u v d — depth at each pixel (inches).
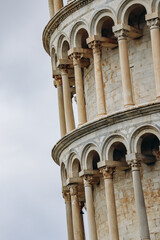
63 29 2962.6
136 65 2827.3
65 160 2925.7
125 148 2790.4
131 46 2847.0
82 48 2913.4
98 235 2910.9
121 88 2859.3
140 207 2640.3
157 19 2704.2
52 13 3166.8
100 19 2837.1
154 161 2738.7
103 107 2787.9
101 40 2839.6
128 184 2790.4
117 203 2810.0
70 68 3026.6
